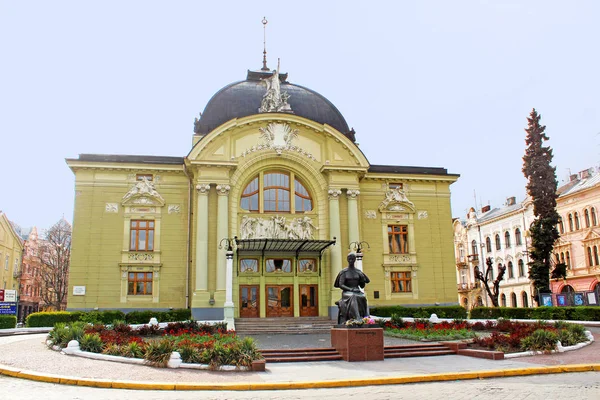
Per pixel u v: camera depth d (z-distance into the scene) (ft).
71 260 126.82
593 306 123.44
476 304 258.57
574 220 196.95
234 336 86.22
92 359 63.36
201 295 121.29
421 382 53.47
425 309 137.18
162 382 51.49
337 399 43.78
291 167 136.05
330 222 132.77
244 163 132.16
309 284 133.08
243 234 129.70
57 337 72.02
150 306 128.16
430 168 153.07
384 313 132.57
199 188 127.03
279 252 133.08
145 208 132.46
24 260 284.00
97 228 129.39
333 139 137.90
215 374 57.57
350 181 136.56
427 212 148.97
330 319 124.88
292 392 48.52
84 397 44.37
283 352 71.15
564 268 151.53
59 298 221.87
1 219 246.88
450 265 146.82
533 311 126.72
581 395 42.91
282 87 152.87
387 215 146.00
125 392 47.83
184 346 63.41
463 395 44.37
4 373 55.36
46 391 46.83
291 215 133.39
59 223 244.63
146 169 133.39
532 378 54.39
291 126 136.87
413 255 144.77
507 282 230.89
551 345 72.13
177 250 131.85
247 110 143.74
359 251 124.98
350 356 68.49
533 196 154.51
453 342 77.25
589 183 194.08
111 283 127.54
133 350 64.69
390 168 150.51
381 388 50.06
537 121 157.17
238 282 128.88
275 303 130.82
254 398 44.98
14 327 111.96
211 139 129.39
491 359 67.21
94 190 131.13
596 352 71.15
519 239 222.89
